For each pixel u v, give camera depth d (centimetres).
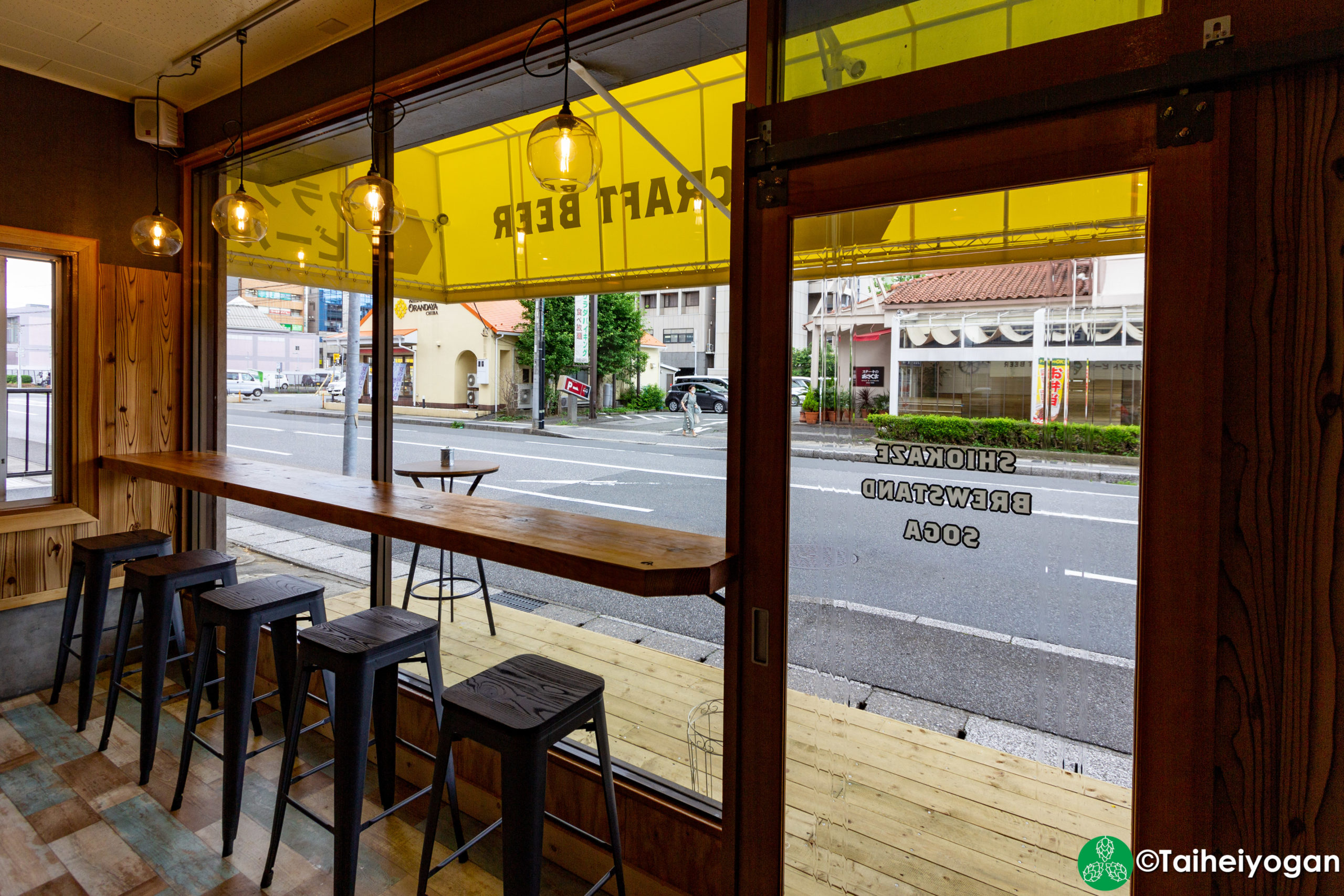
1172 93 100
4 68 263
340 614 340
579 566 139
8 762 222
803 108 133
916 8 131
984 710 188
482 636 326
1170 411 101
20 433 280
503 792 131
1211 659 99
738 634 143
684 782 195
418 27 216
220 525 324
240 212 228
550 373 1100
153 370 307
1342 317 92
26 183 269
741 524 142
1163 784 103
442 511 187
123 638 232
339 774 156
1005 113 112
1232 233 97
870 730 197
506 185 389
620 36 177
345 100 236
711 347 1283
